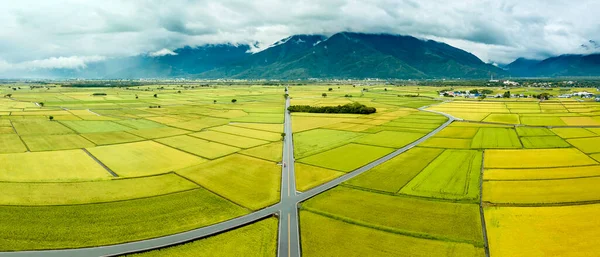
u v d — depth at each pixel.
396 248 55.28
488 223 62.88
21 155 107.25
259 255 54.06
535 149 117.56
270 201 74.31
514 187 81.12
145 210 69.50
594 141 127.88
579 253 52.31
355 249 55.25
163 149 118.81
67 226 62.41
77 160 103.31
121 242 57.81
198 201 74.12
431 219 65.00
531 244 55.28
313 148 122.25
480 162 102.81
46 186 80.75
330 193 79.00
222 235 60.16
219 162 103.38
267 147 123.31
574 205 69.81
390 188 81.81
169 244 57.28
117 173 91.81
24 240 57.53
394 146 125.19
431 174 92.00
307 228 62.28
